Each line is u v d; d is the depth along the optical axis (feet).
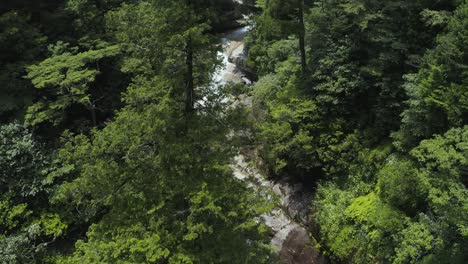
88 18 78.13
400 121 61.46
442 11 58.18
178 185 40.22
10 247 51.96
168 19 37.81
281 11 74.18
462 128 47.52
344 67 66.64
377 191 57.62
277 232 65.00
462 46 49.08
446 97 47.42
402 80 61.82
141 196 42.11
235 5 136.67
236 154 43.04
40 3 81.76
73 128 74.18
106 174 42.57
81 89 65.72
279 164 71.92
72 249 59.47
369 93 67.26
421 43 62.59
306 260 62.08
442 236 43.24
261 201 44.80
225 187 41.09
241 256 40.11
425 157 48.80
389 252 49.08
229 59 114.93
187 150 40.29
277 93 77.30
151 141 42.42
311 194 69.77
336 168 66.44
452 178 42.47
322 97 67.10
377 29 64.28
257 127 50.80
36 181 58.18
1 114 67.36
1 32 71.82
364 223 56.03
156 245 38.24
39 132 71.20
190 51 39.68
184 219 42.39
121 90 81.82
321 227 62.23
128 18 43.09
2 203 56.34
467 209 38.47
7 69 71.51
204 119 42.19
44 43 76.18
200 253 39.73
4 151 58.90
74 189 45.96
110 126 45.06
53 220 57.82
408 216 50.47
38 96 72.59
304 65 78.07
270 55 91.15
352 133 67.26
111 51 69.46
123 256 40.42
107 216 44.42
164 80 40.98
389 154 59.77
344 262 57.41
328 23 74.13
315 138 68.28
